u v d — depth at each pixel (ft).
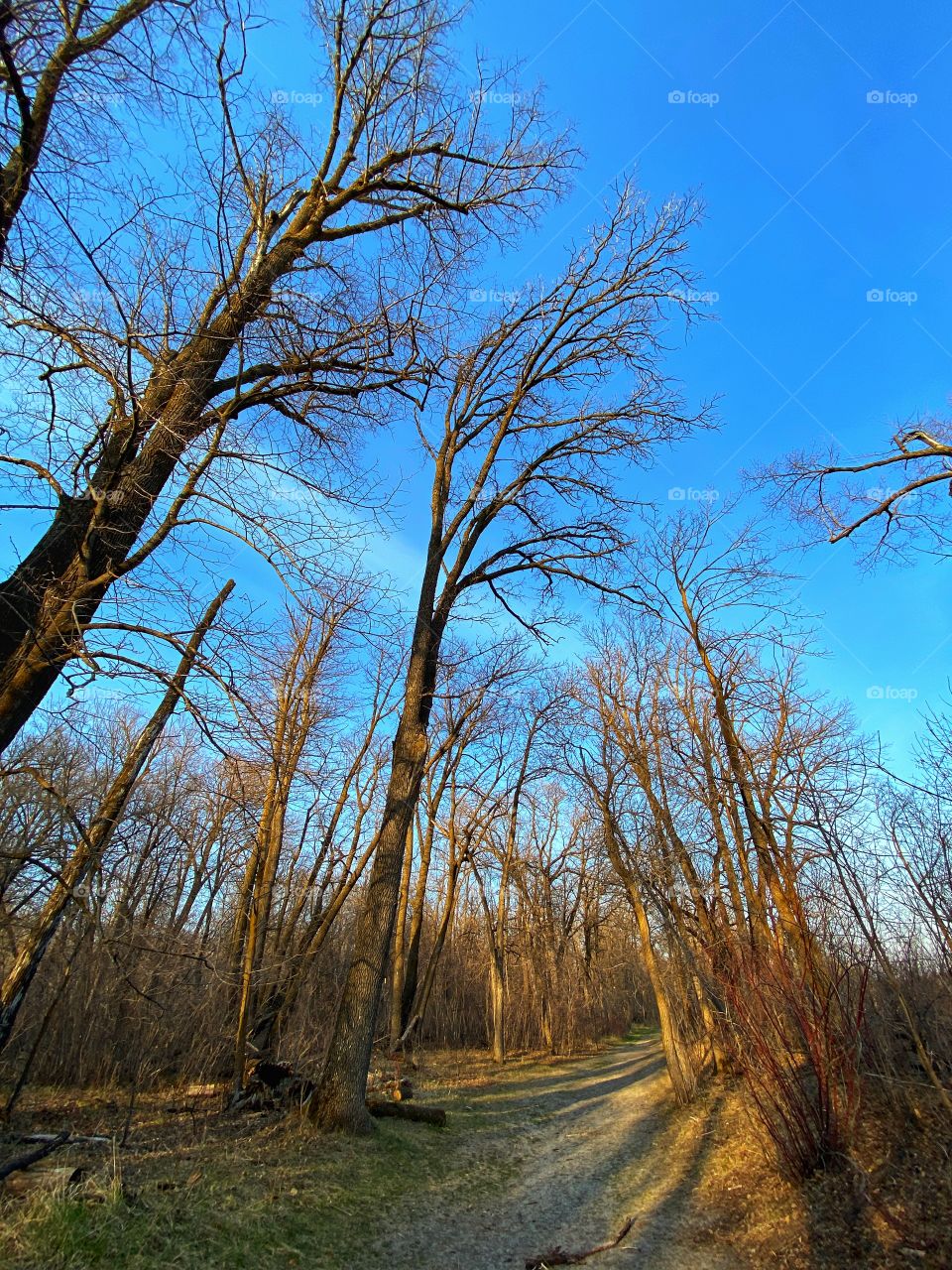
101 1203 20.02
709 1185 30.45
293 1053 44.09
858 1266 20.74
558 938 103.14
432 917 111.96
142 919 48.39
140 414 23.25
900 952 29.27
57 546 22.49
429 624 42.42
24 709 21.22
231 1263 19.79
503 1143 39.93
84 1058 44.68
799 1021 27.17
